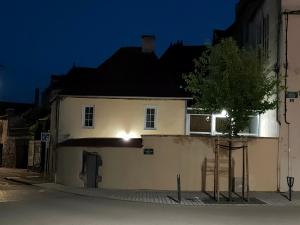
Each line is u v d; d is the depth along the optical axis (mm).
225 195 21562
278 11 23547
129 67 31422
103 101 28984
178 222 13641
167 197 20609
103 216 14531
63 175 25906
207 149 23516
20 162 44625
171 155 23562
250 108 20312
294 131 22969
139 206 17562
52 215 14445
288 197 20875
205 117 28266
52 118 31734
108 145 24172
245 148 21156
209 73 23031
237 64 20203
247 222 13922
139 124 28750
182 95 28656
